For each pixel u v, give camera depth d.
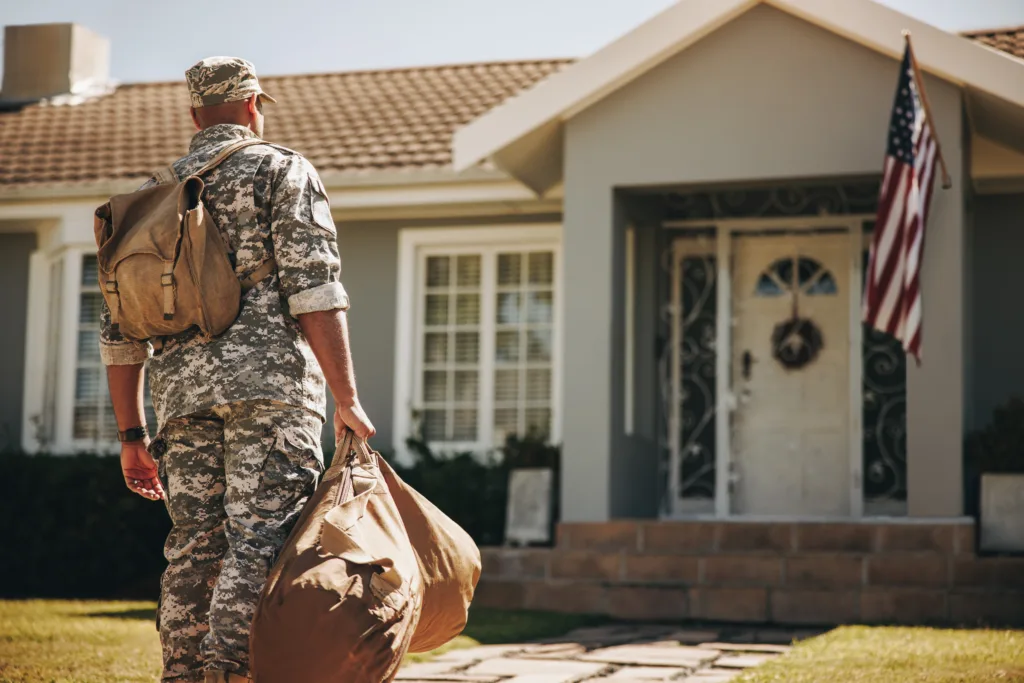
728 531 8.35
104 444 11.40
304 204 3.21
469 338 10.90
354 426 3.15
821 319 10.27
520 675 5.11
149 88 14.99
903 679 4.77
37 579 9.79
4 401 11.77
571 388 8.98
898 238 7.59
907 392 8.23
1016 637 6.27
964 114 8.59
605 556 8.41
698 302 10.63
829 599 7.85
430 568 3.22
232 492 3.10
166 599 3.22
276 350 3.15
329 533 2.91
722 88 8.86
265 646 2.79
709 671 5.34
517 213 10.80
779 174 8.70
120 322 3.22
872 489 9.98
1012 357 9.63
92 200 11.34
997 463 7.95
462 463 9.51
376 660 2.83
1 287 11.93
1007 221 9.76
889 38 8.27
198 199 3.20
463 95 12.60
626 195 9.41
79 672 4.96
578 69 8.80
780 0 8.59
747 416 10.35
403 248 11.06
